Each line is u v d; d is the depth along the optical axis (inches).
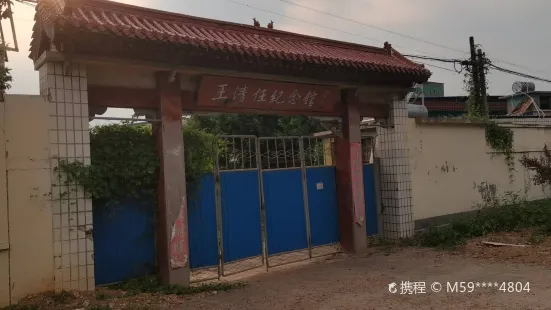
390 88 402.9
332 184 401.7
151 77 290.8
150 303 244.1
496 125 556.4
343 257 379.9
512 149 575.5
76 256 250.1
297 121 755.4
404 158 429.1
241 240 340.5
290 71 330.3
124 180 276.1
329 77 354.6
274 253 359.9
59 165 248.4
